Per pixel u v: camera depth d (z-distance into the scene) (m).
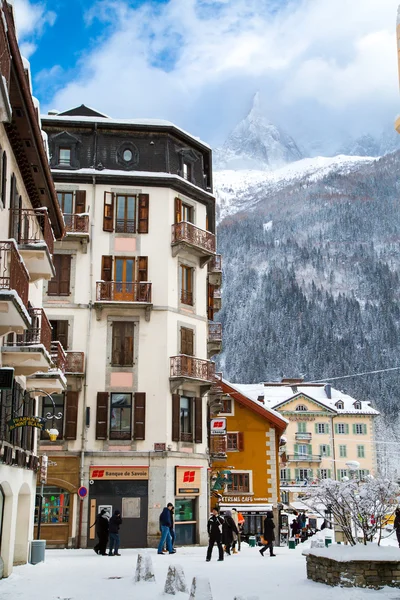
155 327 38.25
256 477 49.81
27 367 20.17
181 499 37.31
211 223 44.78
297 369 190.12
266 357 193.12
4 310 15.34
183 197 41.00
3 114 13.68
